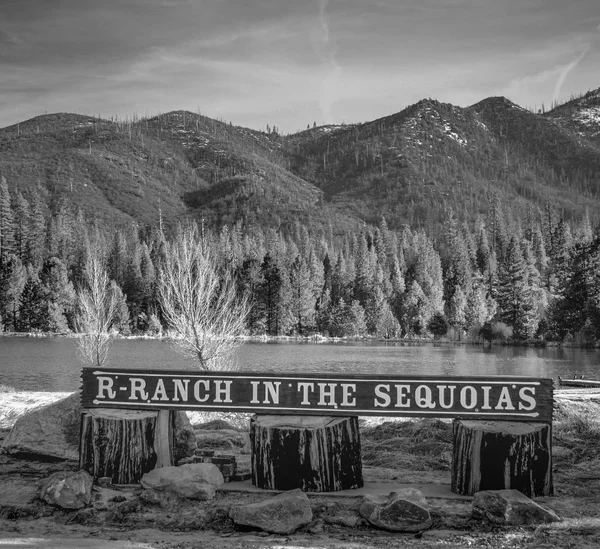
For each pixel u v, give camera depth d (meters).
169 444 8.77
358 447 8.38
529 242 171.12
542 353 71.19
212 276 24.12
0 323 106.88
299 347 90.31
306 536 6.83
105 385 8.83
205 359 22.62
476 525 7.05
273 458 8.15
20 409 15.36
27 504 7.83
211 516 7.34
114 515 7.41
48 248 154.75
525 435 7.93
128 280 127.44
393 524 6.93
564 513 7.38
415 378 8.30
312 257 152.75
